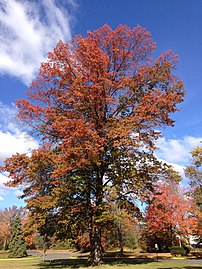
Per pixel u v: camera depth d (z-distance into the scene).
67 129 13.65
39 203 14.44
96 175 16.08
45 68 16.31
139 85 16.41
